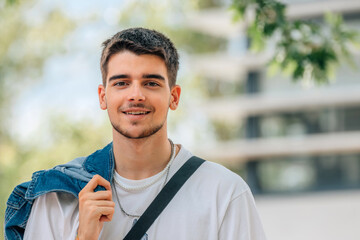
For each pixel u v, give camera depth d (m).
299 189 24.86
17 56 25.86
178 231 2.56
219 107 25.61
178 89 2.66
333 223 23.00
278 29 5.90
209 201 2.61
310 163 24.94
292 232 23.08
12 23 25.25
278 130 25.41
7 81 25.84
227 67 26.28
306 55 5.83
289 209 23.84
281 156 25.20
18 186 2.68
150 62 2.50
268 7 5.79
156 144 2.60
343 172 24.56
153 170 2.64
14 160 23.36
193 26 26.11
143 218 2.57
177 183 2.63
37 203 2.66
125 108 2.49
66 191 2.62
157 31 2.65
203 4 30.27
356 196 23.77
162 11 26.98
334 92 23.86
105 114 23.67
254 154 25.16
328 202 23.77
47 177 2.66
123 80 2.50
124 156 2.61
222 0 30.38
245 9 5.89
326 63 5.84
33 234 2.64
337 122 24.84
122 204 2.62
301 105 24.64
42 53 26.12
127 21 26.42
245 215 2.64
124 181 2.63
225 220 2.62
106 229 2.58
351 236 22.59
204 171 2.68
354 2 22.20
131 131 2.50
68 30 26.11
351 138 24.00
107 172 2.65
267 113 25.44
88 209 2.46
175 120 27.73
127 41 2.50
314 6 22.38
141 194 2.62
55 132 23.05
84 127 23.14
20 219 2.66
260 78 25.17
